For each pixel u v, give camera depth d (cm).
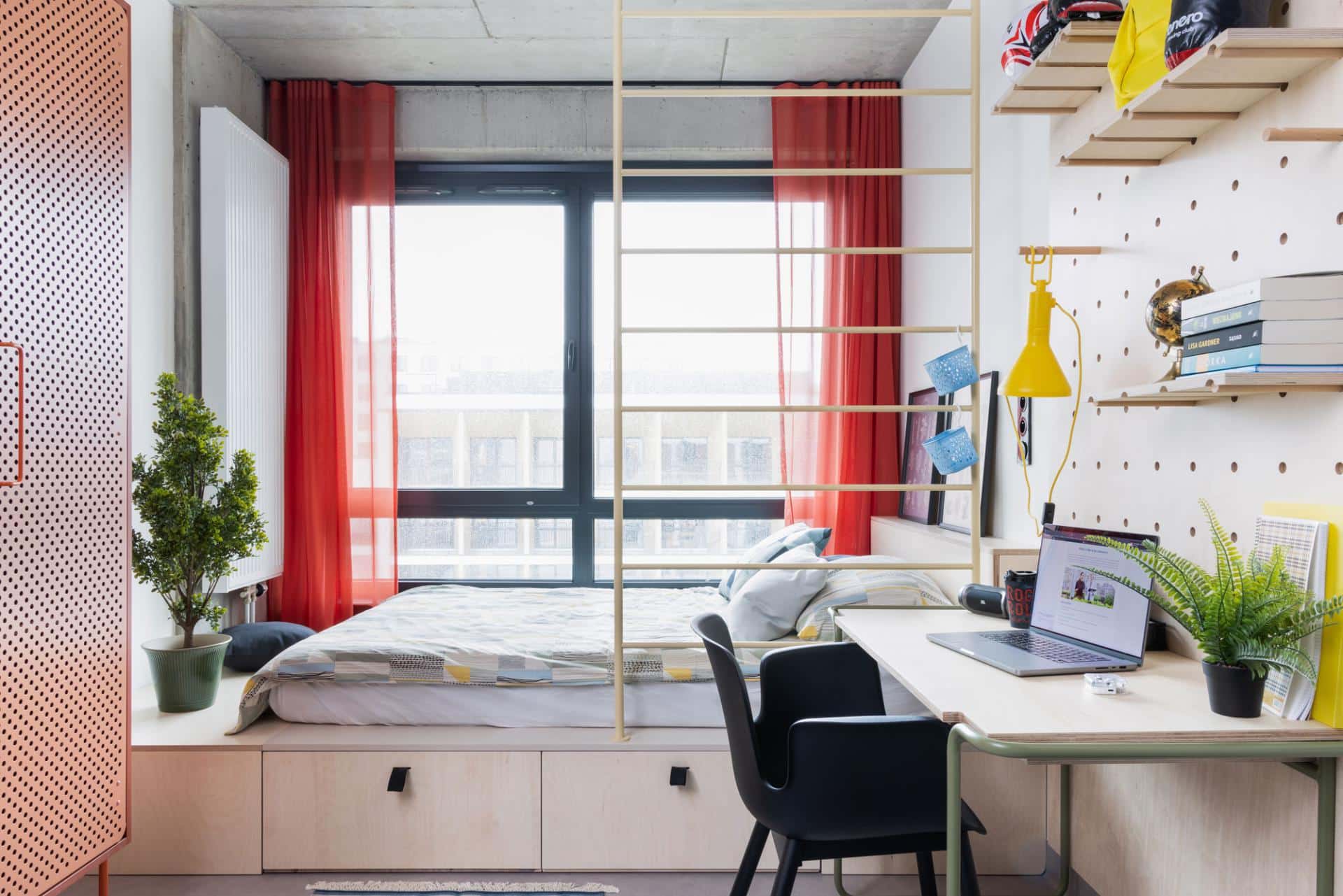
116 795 206
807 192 399
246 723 247
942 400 325
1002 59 223
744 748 163
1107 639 171
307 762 236
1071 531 188
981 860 236
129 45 213
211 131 341
